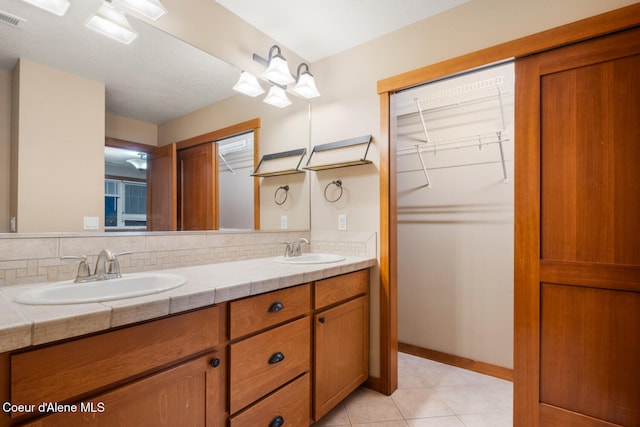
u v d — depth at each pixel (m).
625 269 1.36
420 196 2.61
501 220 2.26
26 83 1.20
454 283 2.44
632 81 1.35
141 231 1.51
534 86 1.57
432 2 1.76
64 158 1.29
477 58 1.70
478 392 2.03
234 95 1.94
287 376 1.41
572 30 1.46
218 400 1.12
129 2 1.42
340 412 1.81
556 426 1.51
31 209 1.19
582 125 1.46
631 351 1.35
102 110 1.41
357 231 2.15
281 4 1.80
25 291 1.03
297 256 2.09
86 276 1.20
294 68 2.29
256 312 1.26
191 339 1.04
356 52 2.18
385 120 2.03
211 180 1.84
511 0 1.62
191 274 1.40
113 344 0.86
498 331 2.25
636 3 1.33
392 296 2.04
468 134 2.37
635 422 1.34
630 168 1.36
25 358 0.72
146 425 0.92
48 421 0.75
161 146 1.62
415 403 1.90
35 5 1.23
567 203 1.49
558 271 1.51
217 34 1.82
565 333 1.49
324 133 2.33
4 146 1.14
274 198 2.19
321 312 1.62
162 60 1.61
